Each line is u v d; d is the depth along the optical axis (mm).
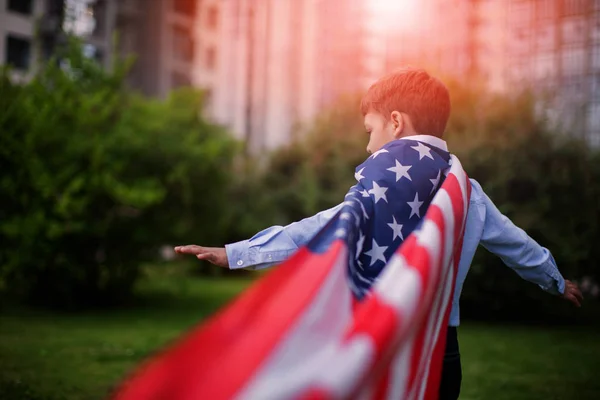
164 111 11125
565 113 10078
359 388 968
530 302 8680
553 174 8836
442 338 1466
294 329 982
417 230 1360
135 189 9094
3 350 5781
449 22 22344
